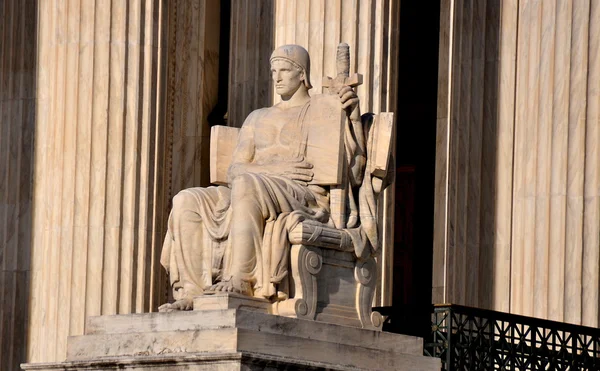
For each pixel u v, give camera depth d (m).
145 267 29.86
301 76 21.83
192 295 20.86
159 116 30.28
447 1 32.72
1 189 35.06
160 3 30.44
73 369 20.48
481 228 30.91
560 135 27.98
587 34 27.91
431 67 40.12
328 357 20.12
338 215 21.12
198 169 36.25
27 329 32.69
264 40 31.38
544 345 24.78
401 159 40.75
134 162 29.89
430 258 40.12
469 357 23.89
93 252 29.70
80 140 30.00
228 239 20.70
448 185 31.62
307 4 27.91
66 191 30.00
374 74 27.75
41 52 32.47
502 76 31.06
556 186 27.94
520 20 28.86
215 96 36.97
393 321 24.78
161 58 30.39
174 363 19.59
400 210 40.69
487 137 31.27
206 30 36.94
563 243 27.70
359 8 27.77
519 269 28.34
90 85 30.06
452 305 23.84
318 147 21.23
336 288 20.95
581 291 27.44
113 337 20.39
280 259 20.42
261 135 21.67
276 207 20.66
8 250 34.81
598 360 25.44
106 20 30.12
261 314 19.75
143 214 29.91
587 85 27.84
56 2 30.86
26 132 35.25
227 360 19.17
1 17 35.66
